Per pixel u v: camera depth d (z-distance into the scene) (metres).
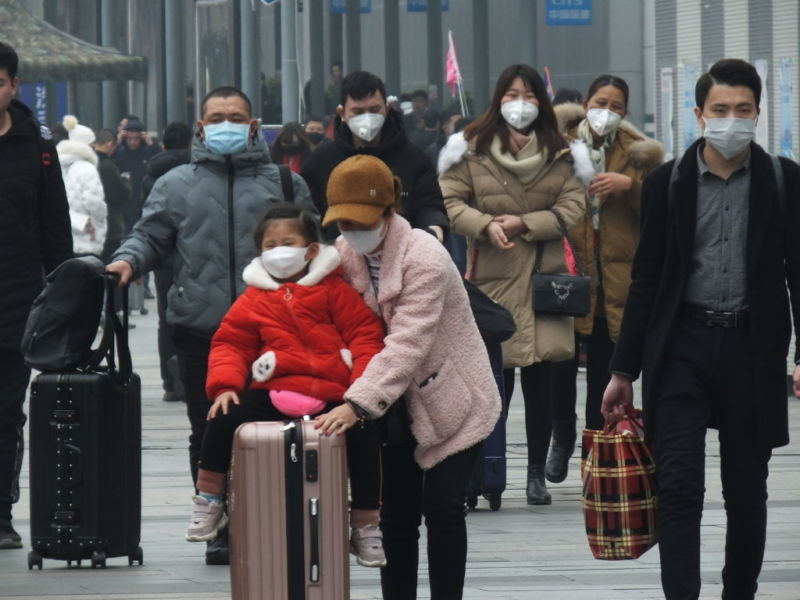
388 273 17.80
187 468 33.88
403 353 17.47
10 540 25.61
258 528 16.98
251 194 23.81
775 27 89.06
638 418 20.27
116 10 118.31
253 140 23.89
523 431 39.22
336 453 17.06
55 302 22.89
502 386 28.48
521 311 28.89
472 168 29.08
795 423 39.97
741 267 19.25
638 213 30.05
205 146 23.89
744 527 19.64
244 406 18.36
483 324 24.55
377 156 25.64
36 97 104.12
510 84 28.80
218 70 86.62
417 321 17.56
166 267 44.31
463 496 18.31
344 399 17.31
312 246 18.19
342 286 18.16
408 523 19.11
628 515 19.67
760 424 19.23
